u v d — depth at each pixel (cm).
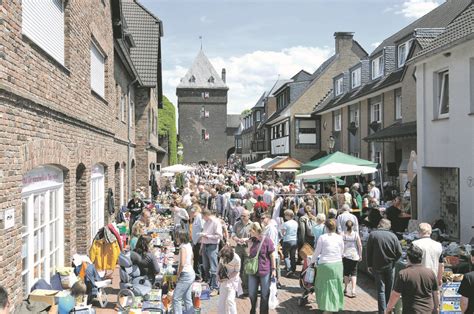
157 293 788
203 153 9006
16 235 600
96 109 1226
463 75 1170
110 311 824
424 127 1374
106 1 1410
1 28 552
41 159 712
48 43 809
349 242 941
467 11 1300
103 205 1430
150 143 2500
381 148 2530
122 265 806
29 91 665
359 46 4069
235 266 743
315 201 1498
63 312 644
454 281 772
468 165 1152
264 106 5672
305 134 3866
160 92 3306
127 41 2008
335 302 785
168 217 1748
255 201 1608
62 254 897
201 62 9194
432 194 1380
